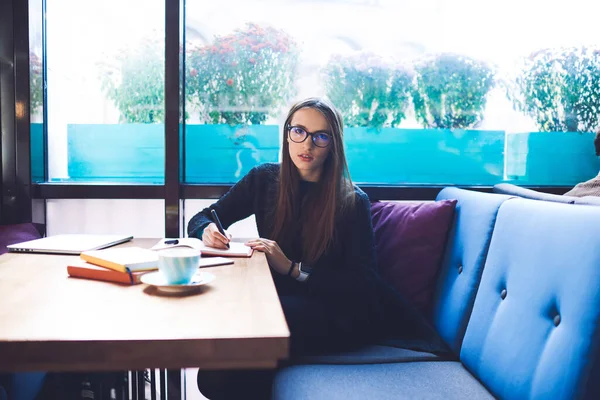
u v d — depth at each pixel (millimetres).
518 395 1026
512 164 2238
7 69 1969
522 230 1224
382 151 2189
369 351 1474
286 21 2139
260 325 791
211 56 2117
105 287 1017
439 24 2182
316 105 1639
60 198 2068
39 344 709
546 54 2227
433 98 2195
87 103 2133
